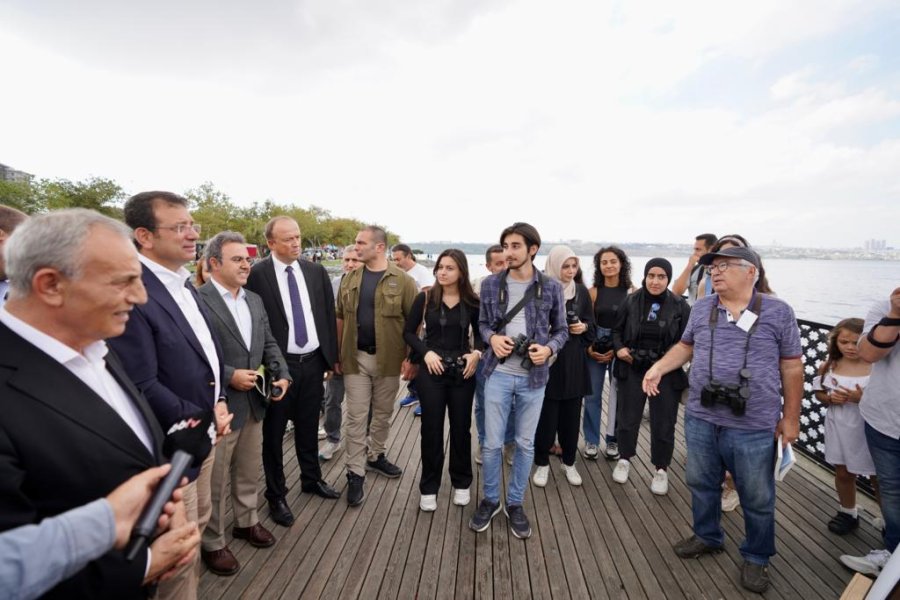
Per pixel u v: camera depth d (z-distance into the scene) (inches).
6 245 37.3
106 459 38.3
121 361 60.3
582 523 112.0
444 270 108.5
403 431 170.1
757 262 88.9
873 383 89.9
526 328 103.2
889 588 52.3
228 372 88.7
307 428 117.4
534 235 102.4
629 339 128.9
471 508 117.9
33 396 35.4
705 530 97.7
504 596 87.0
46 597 33.9
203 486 77.5
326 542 102.2
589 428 149.9
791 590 89.5
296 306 110.7
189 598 61.8
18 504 32.9
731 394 86.7
